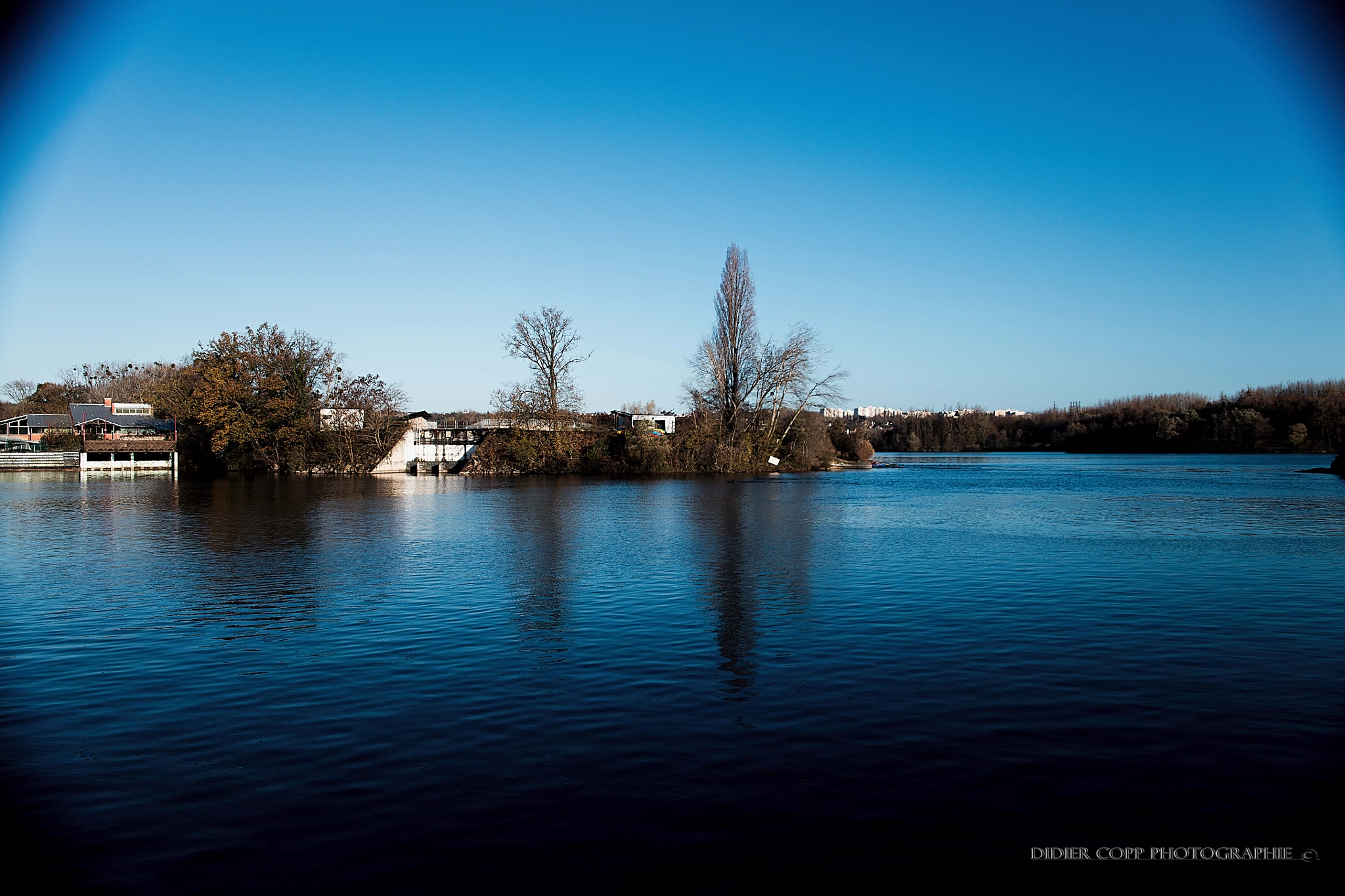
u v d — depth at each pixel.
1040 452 181.00
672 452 82.19
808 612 16.91
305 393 83.56
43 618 16.58
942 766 8.95
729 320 81.50
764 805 8.05
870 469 99.06
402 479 74.56
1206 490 57.19
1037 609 17.19
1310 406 138.00
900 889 6.62
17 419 107.00
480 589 19.62
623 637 14.80
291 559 24.73
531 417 82.56
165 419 94.81
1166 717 10.49
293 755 9.39
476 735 9.98
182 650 14.05
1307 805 8.05
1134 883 6.71
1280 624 15.74
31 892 6.61
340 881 6.79
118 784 8.64
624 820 7.77
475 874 6.87
